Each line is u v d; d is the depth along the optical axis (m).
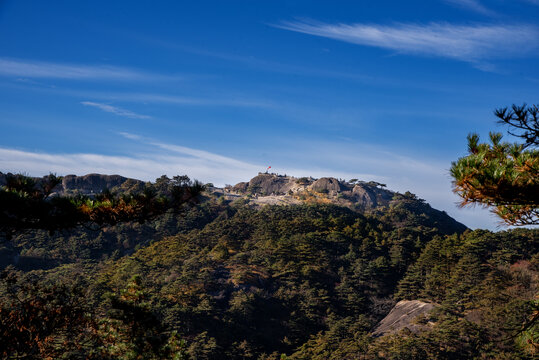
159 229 159.75
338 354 71.38
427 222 192.50
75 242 146.62
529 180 9.55
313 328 92.25
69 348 15.53
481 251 112.62
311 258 116.25
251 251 120.56
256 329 88.62
